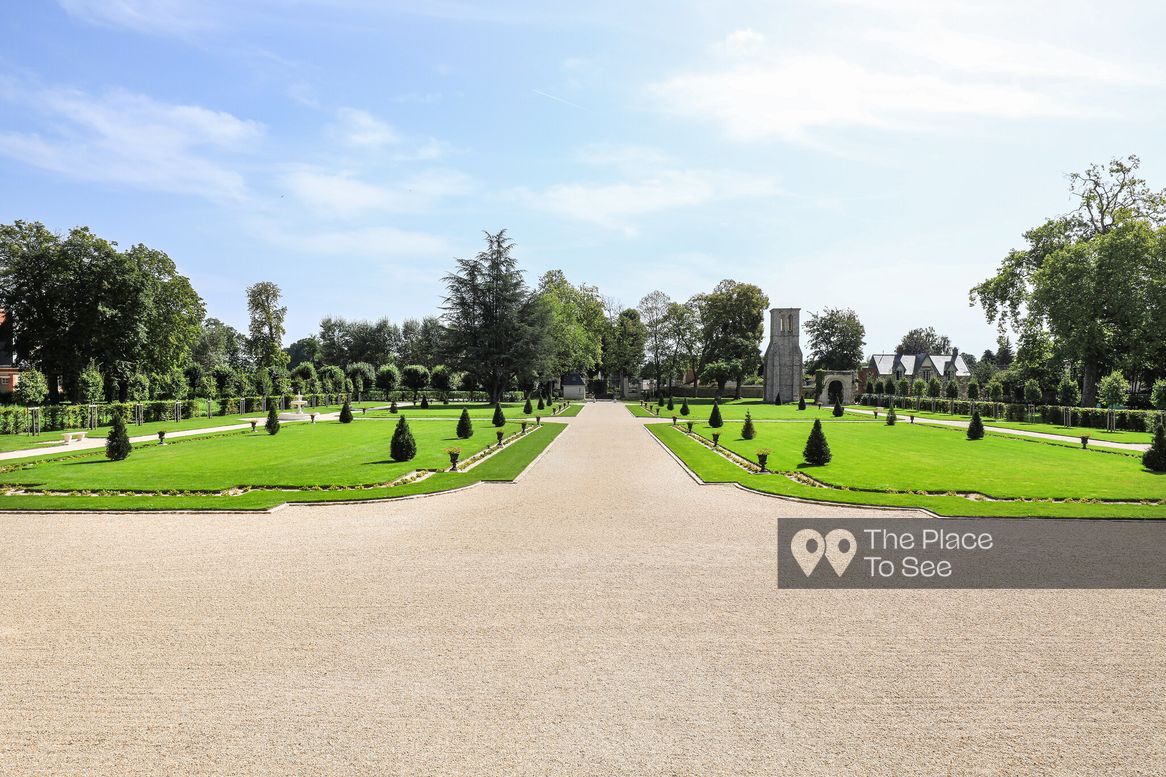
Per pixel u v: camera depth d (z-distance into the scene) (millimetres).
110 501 16719
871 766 5500
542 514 15672
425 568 11180
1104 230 53719
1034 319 56656
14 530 13977
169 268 56406
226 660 7520
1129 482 20047
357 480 20281
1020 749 5770
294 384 75562
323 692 6754
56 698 6652
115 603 9430
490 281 76812
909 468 23547
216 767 5473
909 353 133250
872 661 7516
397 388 91875
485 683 6949
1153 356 51688
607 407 78812
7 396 52375
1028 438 35875
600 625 8586
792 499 17516
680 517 15312
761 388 107438
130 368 52844
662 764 5508
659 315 107500
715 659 7551
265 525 14484
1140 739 5934
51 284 48656
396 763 5516
